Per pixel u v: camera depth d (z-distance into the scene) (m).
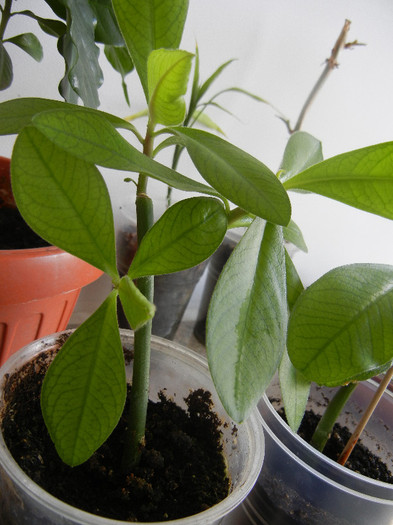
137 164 0.13
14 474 0.15
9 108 0.16
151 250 0.15
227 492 0.20
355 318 0.16
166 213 0.15
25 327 0.26
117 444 0.21
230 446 0.22
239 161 0.14
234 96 0.38
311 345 0.16
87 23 0.25
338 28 0.37
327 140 0.41
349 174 0.16
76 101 0.26
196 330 0.40
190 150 0.14
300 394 0.21
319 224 0.42
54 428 0.14
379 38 0.37
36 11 0.31
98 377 0.15
